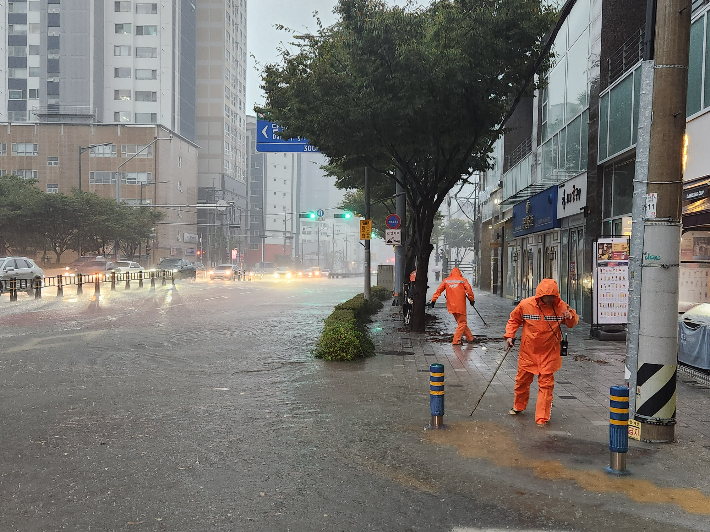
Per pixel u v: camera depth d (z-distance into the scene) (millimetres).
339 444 5898
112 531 3959
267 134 22250
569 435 6215
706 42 11617
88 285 38000
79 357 11047
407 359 11148
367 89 12930
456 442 5969
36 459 5391
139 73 90375
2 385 8609
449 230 88812
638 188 6172
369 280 22828
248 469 5172
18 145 81562
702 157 11711
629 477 5004
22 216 50875
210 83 108562
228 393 8211
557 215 21188
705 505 4453
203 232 100125
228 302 25844
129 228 58656
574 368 10125
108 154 81250
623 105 15195
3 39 86625
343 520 4156
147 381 8992
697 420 6820
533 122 25719
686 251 12406
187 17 99875
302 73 14125
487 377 9398
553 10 13719
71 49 86312
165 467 5203
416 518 4199
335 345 10961
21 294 28562
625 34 16469
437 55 12359
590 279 17391
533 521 4164
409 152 15281
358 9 12648
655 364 5953
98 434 6207
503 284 32969
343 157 16109
